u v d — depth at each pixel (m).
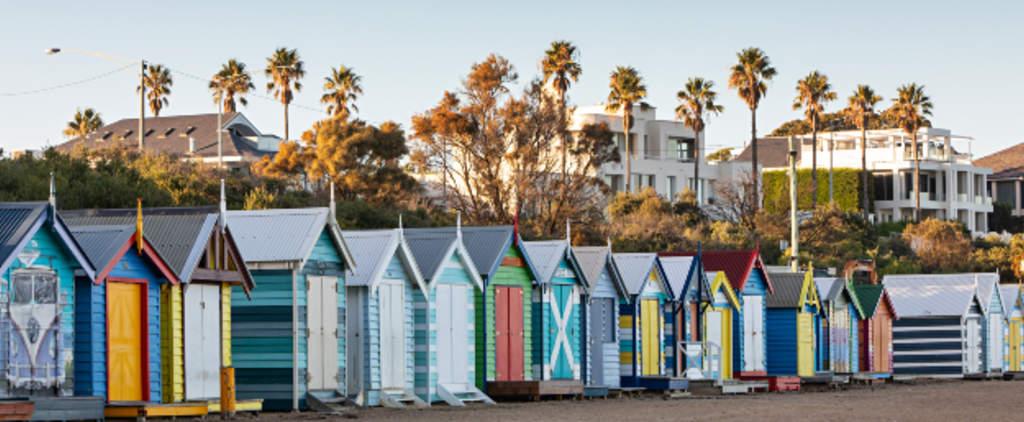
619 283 44.00
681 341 46.94
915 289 65.00
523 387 38.12
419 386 36.16
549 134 87.19
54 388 26.00
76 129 135.25
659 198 106.38
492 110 87.00
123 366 27.59
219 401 29.83
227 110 121.88
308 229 32.06
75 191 52.56
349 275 34.12
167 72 127.12
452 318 37.25
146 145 112.50
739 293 50.97
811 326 55.28
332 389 32.81
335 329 32.94
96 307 26.84
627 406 36.34
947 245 111.56
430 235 37.50
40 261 25.80
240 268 30.80
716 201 129.50
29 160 55.16
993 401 41.59
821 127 180.00
